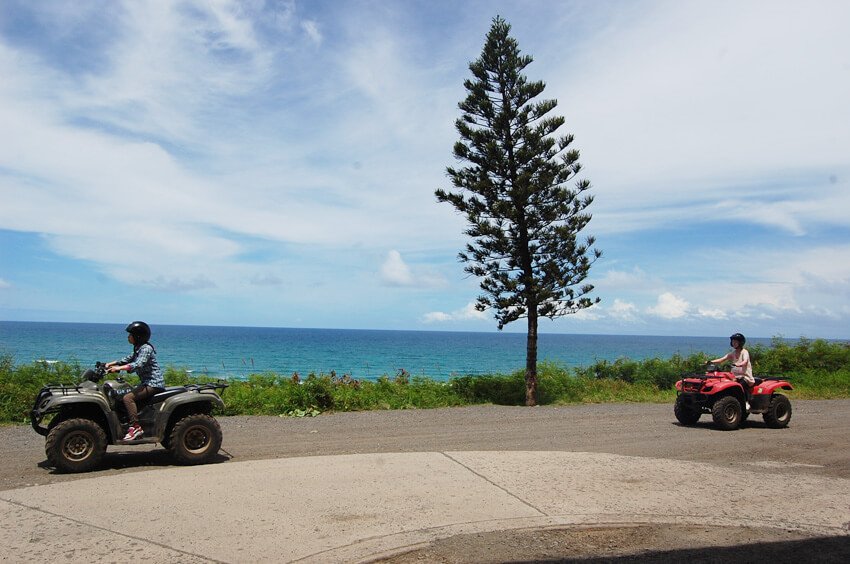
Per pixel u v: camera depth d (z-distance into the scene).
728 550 4.95
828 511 6.08
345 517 5.68
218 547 4.88
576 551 4.89
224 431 10.95
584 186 17.69
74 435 7.39
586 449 9.34
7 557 4.59
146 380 7.95
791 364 23.70
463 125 17.69
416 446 9.48
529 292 17.03
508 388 18.03
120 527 5.31
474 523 5.54
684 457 8.80
